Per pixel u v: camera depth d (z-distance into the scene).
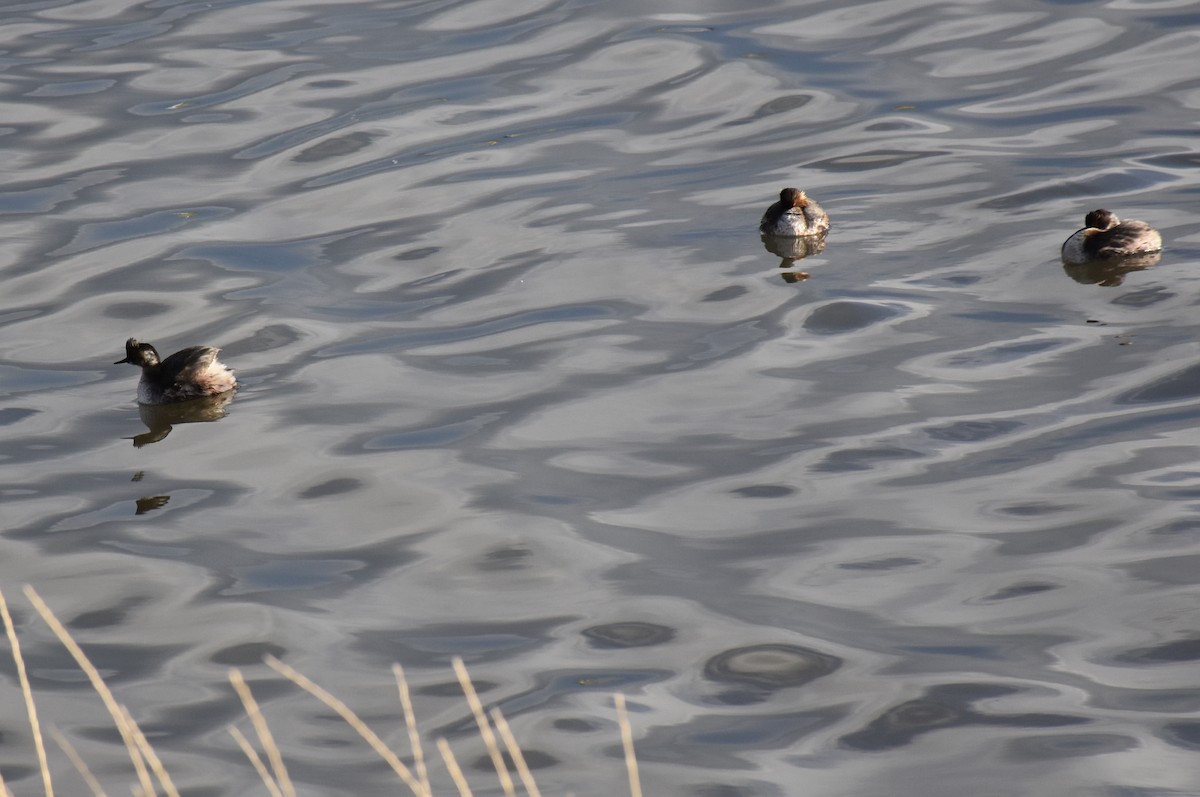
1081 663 18.77
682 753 17.52
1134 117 38.69
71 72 45.47
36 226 36.22
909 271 31.12
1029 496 22.61
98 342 30.47
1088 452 23.69
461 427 26.03
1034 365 26.73
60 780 17.67
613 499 23.41
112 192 37.97
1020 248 31.77
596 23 48.09
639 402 26.50
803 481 23.53
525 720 18.27
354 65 45.47
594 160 38.53
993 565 20.97
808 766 17.20
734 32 46.91
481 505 23.44
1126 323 28.06
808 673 18.89
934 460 23.84
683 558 21.69
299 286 32.50
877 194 35.22
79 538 23.12
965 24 46.41
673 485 23.70
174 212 36.69
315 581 21.62
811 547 21.75
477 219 35.38
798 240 32.91
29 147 40.59
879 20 47.09
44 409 27.72
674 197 35.94
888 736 17.66
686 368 27.61
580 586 21.14
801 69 43.69
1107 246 30.50
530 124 40.97
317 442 25.78
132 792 17.34
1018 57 43.53
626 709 18.41
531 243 33.88
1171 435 24.02
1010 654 19.03
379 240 34.66
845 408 25.70
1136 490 22.48
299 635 20.31
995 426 24.73
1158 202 33.53
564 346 28.84
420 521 23.09
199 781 17.47
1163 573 20.42
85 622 20.88
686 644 19.64
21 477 25.16
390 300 31.55
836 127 39.53
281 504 23.88
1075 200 34.00
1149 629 19.31
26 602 21.45
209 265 33.81
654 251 32.97
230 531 23.14
